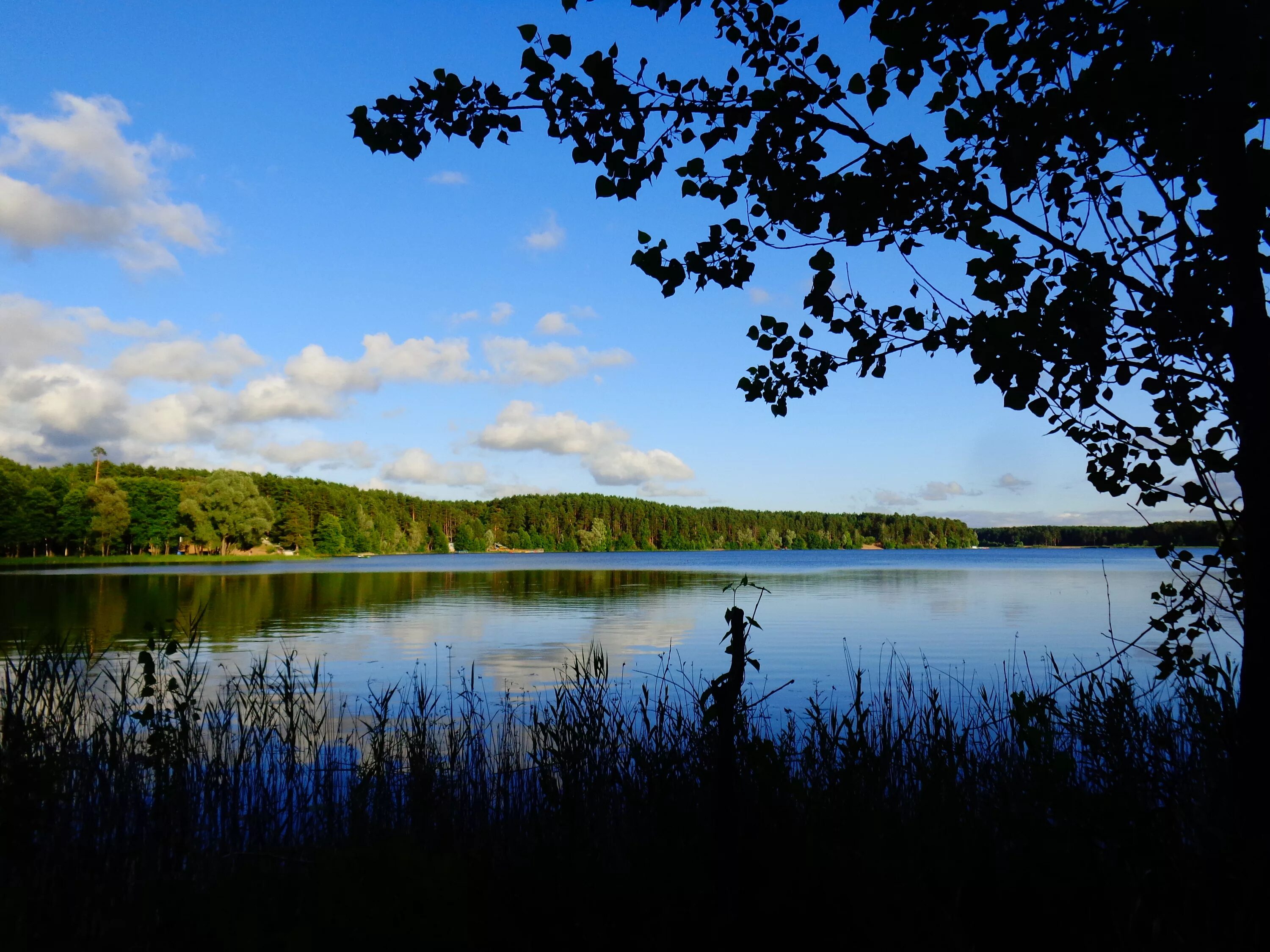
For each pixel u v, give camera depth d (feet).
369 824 16.28
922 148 11.47
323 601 95.30
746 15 12.16
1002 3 10.62
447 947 11.15
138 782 16.29
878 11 10.76
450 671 43.04
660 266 12.70
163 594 104.06
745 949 10.90
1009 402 11.10
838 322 12.30
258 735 21.67
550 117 11.73
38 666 17.21
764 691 34.68
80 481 265.34
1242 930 9.24
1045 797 11.96
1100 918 10.55
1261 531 10.27
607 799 15.75
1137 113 10.62
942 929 10.25
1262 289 10.07
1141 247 11.14
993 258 10.79
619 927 11.57
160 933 11.71
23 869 12.66
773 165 11.88
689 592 117.19
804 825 13.19
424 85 11.51
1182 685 15.38
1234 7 9.15
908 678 22.68
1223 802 11.46
